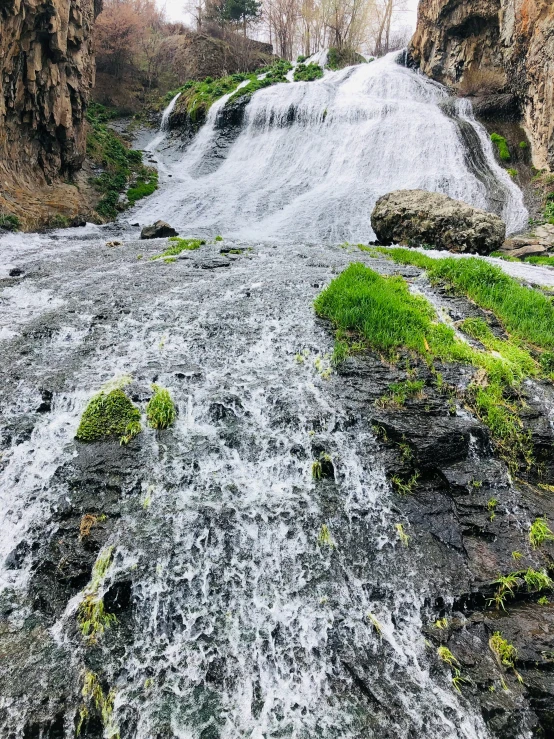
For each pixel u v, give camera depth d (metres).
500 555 3.96
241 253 11.14
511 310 7.20
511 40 22.88
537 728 3.00
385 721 2.98
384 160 20.78
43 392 5.28
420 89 26.33
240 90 29.27
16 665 3.10
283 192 20.39
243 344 6.30
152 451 4.59
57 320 7.09
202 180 23.66
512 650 3.30
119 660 3.20
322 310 6.77
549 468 4.85
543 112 20.66
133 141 29.67
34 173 16.27
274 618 3.51
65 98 16.80
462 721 2.98
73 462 4.45
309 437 4.76
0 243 12.27
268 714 3.04
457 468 4.60
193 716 2.98
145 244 12.64
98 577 3.58
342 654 3.33
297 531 4.01
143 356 6.11
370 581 3.72
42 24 14.30
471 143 21.36
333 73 32.94
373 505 4.27
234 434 4.83
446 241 12.55
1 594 3.58
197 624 3.46
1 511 4.19
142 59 40.03
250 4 44.16
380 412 5.00
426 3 29.36
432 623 3.51
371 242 14.57
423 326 6.30
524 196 19.36
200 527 3.96
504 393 5.41
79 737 2.84
